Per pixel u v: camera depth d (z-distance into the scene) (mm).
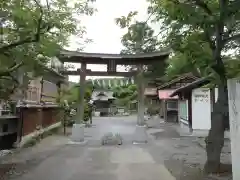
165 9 7090
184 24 6891
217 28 6949
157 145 14039
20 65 8359
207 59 7590
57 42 8438
